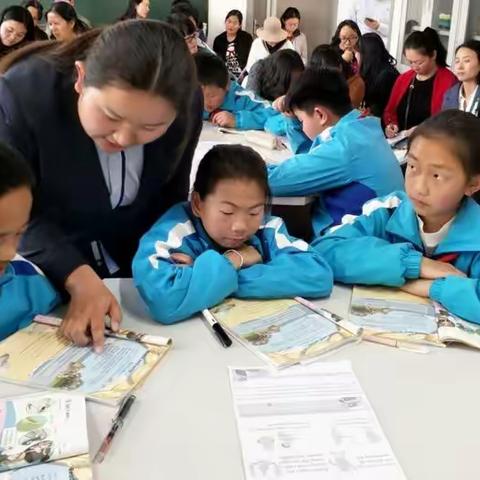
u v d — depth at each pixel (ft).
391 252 4.05
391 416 2.75
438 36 13.17
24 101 3.49
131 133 3.05
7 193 2.73
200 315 3.64
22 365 3.01
